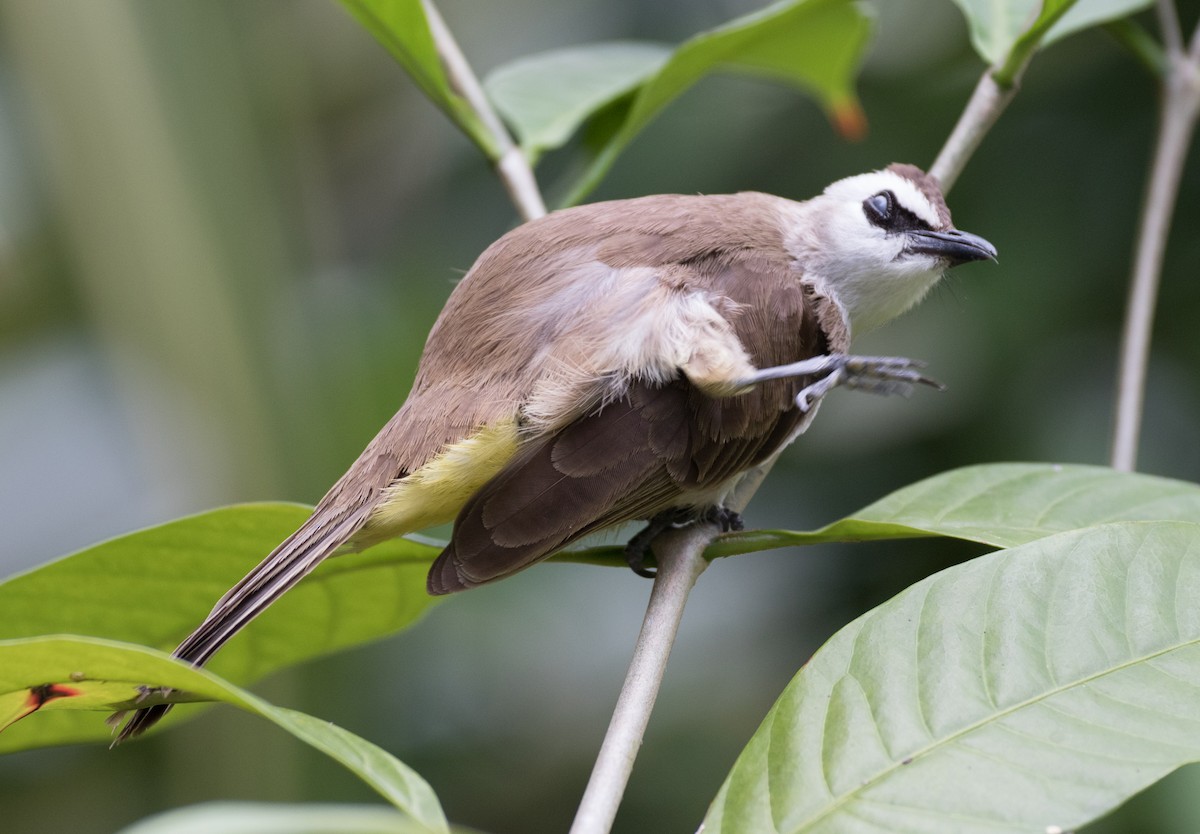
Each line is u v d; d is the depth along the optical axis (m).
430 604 6.20
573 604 10.55
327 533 5.70
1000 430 9.57
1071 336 9.71
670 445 6.04
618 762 4.68
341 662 9.42
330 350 10.23
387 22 6.65
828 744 4.18
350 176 13.54
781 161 10.52
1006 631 4.36
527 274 6.21
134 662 3.84
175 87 9.38
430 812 3.69
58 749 9.59
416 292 10.95
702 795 10.00
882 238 7.20
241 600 5.43
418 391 6.23
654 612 5.15
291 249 10.16
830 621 10.11
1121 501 5.31
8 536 9.50
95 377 10.01
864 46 8.38
